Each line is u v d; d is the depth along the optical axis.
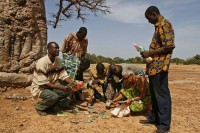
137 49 5.16
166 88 5.04
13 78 8.00
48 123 5.59
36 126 5.38
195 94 10.27
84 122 5.75
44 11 9.27
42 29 8.88
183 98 9.25
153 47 5.16
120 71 7.31
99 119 6.06
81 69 7.38
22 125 5.39
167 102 5.02
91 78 7.59
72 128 5.35
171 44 4.84
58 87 6.12
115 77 7.38
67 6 19.56
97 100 7.96
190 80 15.91
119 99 6.68
